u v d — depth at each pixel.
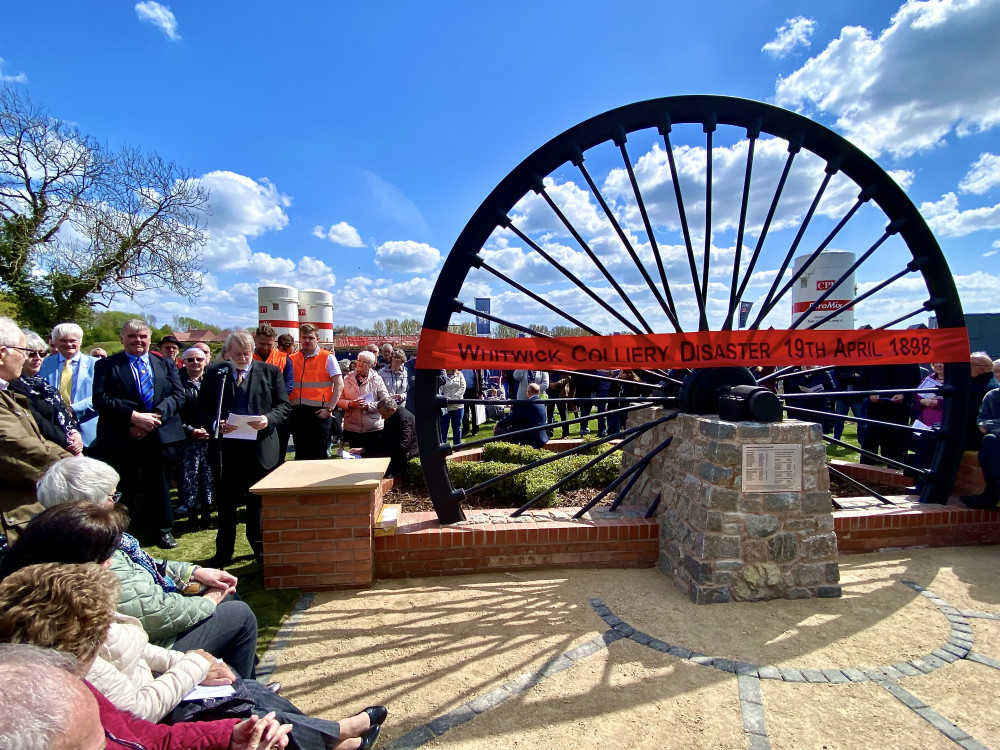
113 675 1.55
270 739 1.58
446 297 4.08
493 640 2.85
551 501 4.72
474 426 10.55
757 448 3.24
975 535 4.24
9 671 0.85
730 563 3.23
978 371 4.98
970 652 2.68
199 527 5.01
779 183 4.27
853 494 5.45
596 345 4.06
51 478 2.00
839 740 2.06
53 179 16.62
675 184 4.18
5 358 2.86
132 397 4.36
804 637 2.83
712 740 2.07
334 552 3.48
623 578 3.64
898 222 4.37
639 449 4.69
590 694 2.37
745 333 4.03
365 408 5.65
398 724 2.21
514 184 4.08
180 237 18.73
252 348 4.13
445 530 3.72
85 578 1.31
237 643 2.30
